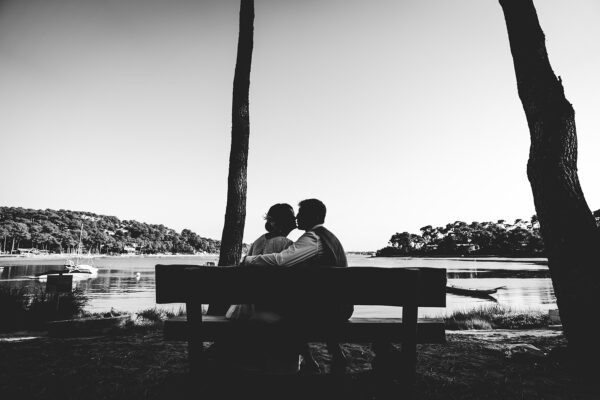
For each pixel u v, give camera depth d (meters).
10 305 10.59
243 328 2.55
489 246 196.50
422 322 2.74
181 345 5.48
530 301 31.31
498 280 59.94
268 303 2.56
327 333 2.58
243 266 2.53
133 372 4.03
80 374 3.94
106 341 5.95
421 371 4.22
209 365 2.74
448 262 154.38
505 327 11.27
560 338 6.54
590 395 3.50
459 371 4.25
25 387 3.52
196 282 2.50
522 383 3.81
